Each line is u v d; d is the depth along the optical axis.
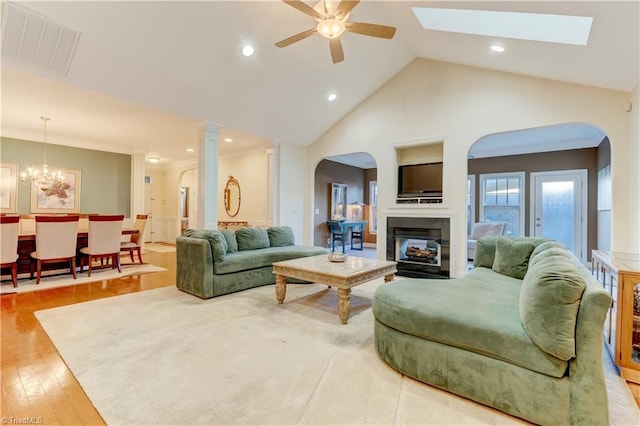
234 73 4.18
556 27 2.94
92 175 6.71
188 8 3.17
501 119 4.39
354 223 8.54
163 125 5.25
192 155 7.97
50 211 6.14
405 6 3.51
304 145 6.82
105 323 2.83
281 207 6.44
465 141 4.70
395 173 5.51
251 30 3.66
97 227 4.66
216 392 1.79
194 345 2.40
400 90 5.38
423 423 1.55
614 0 2.12
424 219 4.99
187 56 3.68
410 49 4.89
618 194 3.59
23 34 2.93
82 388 1.82
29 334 2.57
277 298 3.45
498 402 1.63
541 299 1.53
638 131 3.28
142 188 7.34
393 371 2.04
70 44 3.12
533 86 4.14
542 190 6.73
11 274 4.27
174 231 9.39
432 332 1.84
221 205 7.97
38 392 1.78
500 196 7.23
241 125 5.41
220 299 3.61
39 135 5.83
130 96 4.00
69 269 5.00
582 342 1.44
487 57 4.05
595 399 1.42
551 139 6.18
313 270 3.08
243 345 2.41
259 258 4.15
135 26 3.16
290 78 4.63
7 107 4.33
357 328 2.77
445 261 4.79
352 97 5.62
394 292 2.23
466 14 3.48
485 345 1.66
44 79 3.42
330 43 2.94
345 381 1.92
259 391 1.80
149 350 2.31
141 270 5.17
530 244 2.94
